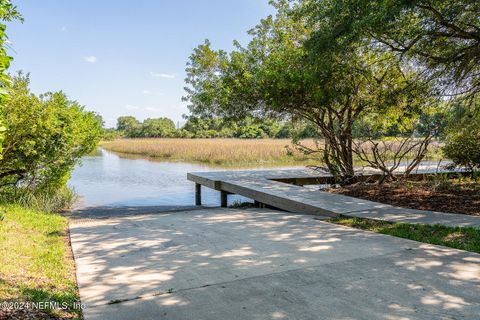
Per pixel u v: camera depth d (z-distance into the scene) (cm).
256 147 3164
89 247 544
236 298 340
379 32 761
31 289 348
